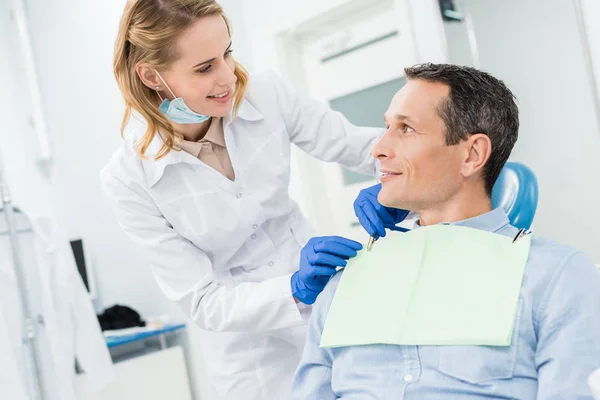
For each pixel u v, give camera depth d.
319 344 1.10
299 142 1.55
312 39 3.07
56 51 3.62
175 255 1.40
